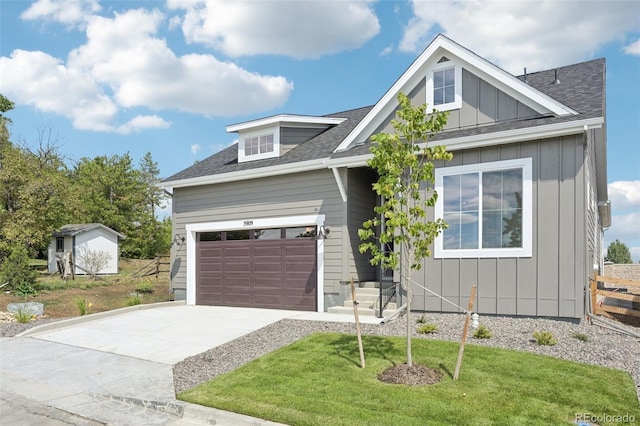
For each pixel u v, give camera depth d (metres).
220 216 14.68
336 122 15.53
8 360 8.17
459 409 4.93
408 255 6.18
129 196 41.94
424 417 4.76
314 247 12.81
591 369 6.16
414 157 5.87
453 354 6.95
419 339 7.98
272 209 13.58
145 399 5.87
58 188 24.95
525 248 9.54
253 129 15.17
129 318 12.03
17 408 5.82
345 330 9.12
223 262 14.70
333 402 5.26
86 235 29.30
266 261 13.76
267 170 13.27
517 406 4.99
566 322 9.00
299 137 15.06
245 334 9.56
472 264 10.11
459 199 10.34
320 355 7.28
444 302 10.41
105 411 5.67
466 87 10.84
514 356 6.75
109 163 42.78
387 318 9.99
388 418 4.75
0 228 22.64
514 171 9.77
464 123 10.82
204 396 5.75
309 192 12.91
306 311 12.73
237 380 6.31
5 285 15.57
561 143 9.30
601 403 5.05
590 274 10.84
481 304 9.96
